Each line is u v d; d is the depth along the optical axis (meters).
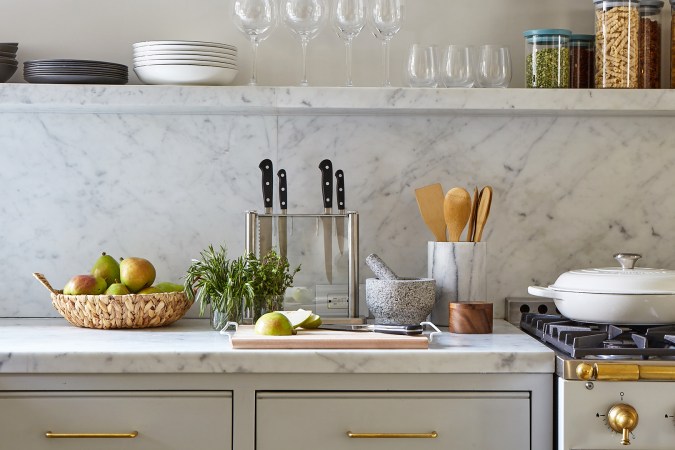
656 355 1.89
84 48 2.60
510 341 2.13
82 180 2.60
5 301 2.60
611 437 1.88
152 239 2.61
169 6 2.61
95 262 2.60
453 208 2.43
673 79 2.46
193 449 1.97
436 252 2.44
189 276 2.33
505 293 2.63
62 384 1.96
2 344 2.04
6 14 2.60
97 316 2.29
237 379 1.96
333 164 2.62
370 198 2.62
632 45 2.40
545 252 2.63
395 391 1.97
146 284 2.41
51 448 1.96
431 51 2.42
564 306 2.22
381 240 2.62
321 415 1.97
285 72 2.63
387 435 1.96
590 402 1.88
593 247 2.62
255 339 1.99
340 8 2.39
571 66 2.50
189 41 2.35
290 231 2.47
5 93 2.32
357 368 1.96
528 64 2.47
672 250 2.62
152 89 2.33
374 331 2.15
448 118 2.62
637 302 2.12
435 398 1.97
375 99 2.35
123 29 2.61
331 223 2.47
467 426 1.97
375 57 2.63
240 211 2.62
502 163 2.62
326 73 2.63
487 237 2.63
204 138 2.60
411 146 2.62
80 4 2.60
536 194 2.62
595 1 2.44
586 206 2.62
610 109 2.37
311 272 2.47
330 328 2.18
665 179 2.62
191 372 1.96
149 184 2.61
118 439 1.97
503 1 2.64
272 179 2.47
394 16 2.39
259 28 2.37
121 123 2.60
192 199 2.61
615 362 1.87
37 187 2.60
